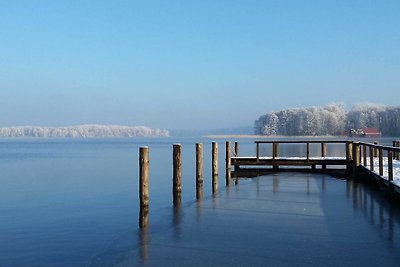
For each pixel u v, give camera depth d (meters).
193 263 7.35
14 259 9.59
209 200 13.75
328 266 6.90
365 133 133.25
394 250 7.63
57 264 9.16
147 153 13.48
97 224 13.16
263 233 9.13
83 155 62.00
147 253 8.08
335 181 18.30
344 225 9.62
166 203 16.58
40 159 52.59
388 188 12.84
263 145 89.06
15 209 16.38
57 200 18.70
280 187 16.42
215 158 19.78
